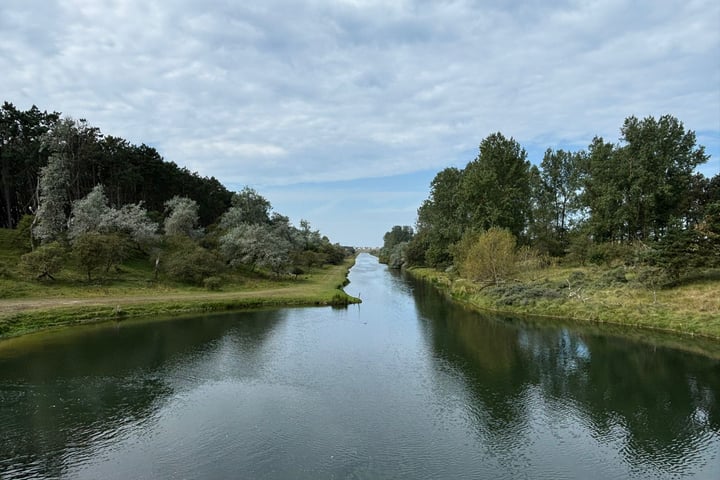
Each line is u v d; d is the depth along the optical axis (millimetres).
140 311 45375
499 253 57719
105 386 24328
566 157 89188
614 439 18734
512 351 31797
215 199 115250
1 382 24828
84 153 70000
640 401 22641
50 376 25875
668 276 44062
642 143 64750
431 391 24016
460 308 51250
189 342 34156
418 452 17438
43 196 64562
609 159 69125
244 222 92562
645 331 37219
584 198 72312
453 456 17156
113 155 77312
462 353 31406
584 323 41062
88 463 16250
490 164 76188
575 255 68375
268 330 38719
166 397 22812
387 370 27578
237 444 17781
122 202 84938
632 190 63125
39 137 68312
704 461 17016
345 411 21266
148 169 85312
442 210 93250
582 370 27516
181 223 78062
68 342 33750
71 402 22047
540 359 29797
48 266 50500
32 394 23094
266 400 22547
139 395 23047
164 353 30969
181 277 60875
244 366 28141
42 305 42938
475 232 70875
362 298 60750
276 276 75875
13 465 16094
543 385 24953
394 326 40688
